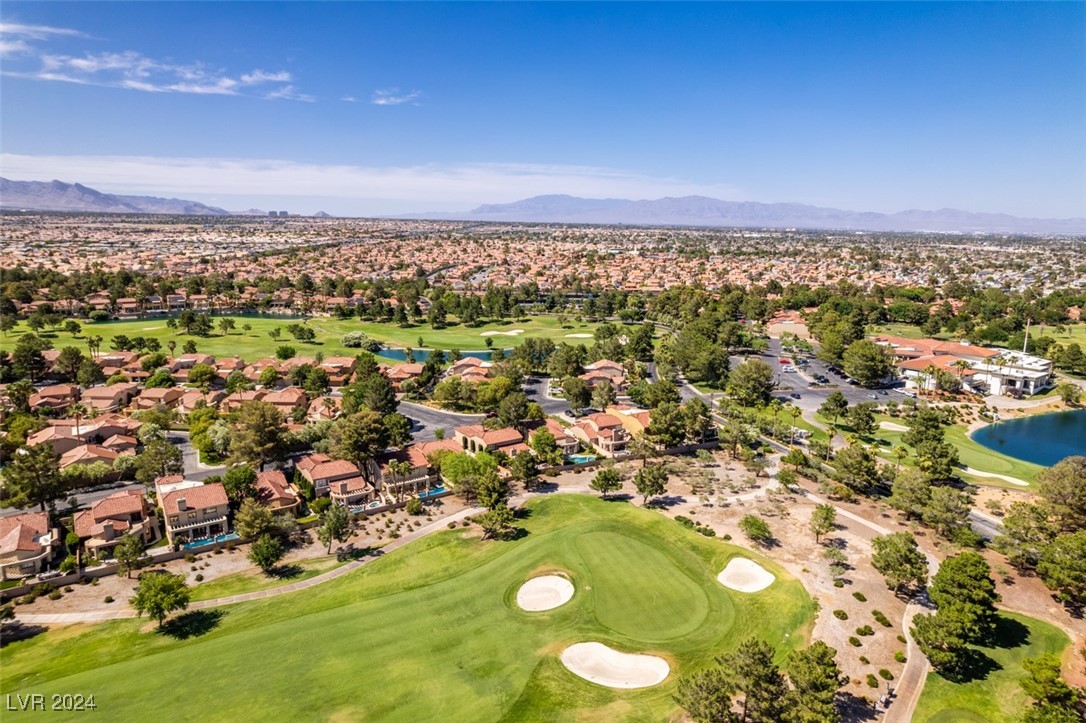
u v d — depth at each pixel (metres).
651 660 64.50
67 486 97.00
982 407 159.00
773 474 116.38
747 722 54.88
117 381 162.38
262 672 62.16
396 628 69.56
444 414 152.38
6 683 60.28
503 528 91.12
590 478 115.25
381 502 102.75
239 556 86.19
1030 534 82.69
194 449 125.56
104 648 65.94
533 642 67.38
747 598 75.62
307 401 157.88
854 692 60.41
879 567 77.56
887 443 134.62
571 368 180.62
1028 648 67.44
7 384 152.25
